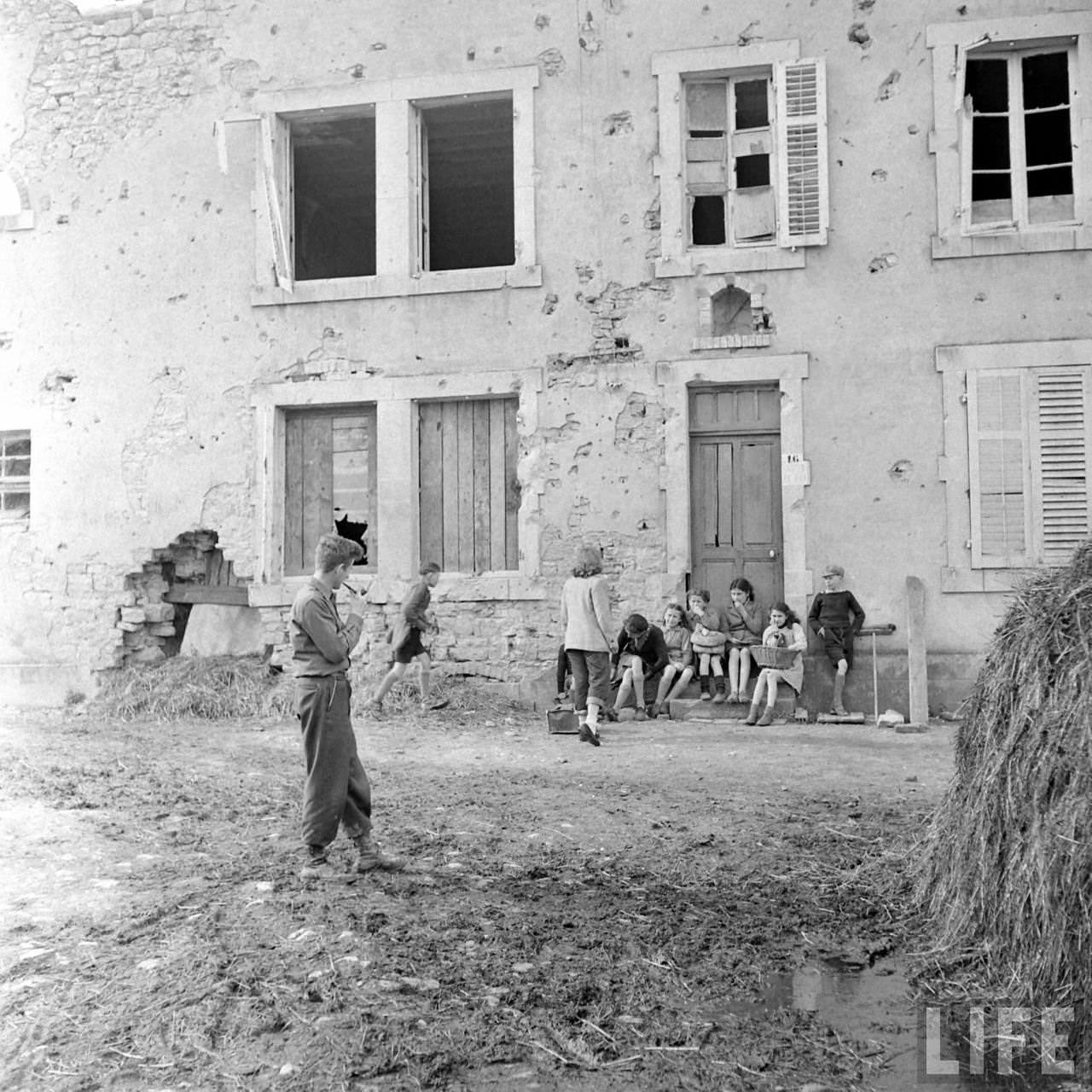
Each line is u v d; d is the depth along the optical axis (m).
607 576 10.52
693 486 10.62
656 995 3.46
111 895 4.42
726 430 10.56
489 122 11.81
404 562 10.95
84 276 11.81
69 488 11.74
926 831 4.62
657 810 5.95
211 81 11.55
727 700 9.87
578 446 10.62
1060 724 3.34
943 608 9.83
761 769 7.27
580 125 10.71
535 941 3.89
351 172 13.08
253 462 11.30
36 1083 2.92
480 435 11.09
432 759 7.75
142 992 3.45
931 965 3.64
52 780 6.83
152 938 3.91
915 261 10.03
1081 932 3.09
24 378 11.90
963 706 4.12
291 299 11.25
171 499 11.50
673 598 10.34
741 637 9.92
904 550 9.92
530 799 6.29
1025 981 3.29
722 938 3.95
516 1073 2.96
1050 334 9.77
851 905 4.29
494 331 10.85
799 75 10.23
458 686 10.60
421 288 10.98
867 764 7.44
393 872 4.73
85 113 11.88
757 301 10.30
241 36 11.50
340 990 3.44
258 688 10.81
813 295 10.21
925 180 10.04
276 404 11.27
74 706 11.16
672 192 10.51
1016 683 3.66
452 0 11.01
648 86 10.59
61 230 11.88
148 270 11.66
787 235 10.23
